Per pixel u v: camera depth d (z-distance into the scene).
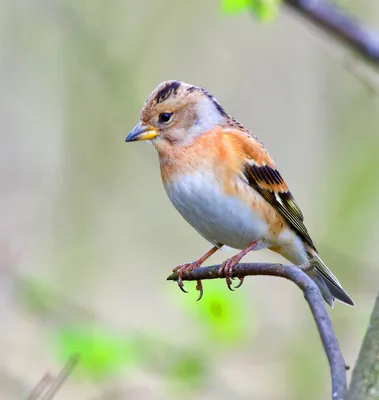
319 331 4.96
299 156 17.36
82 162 15.18
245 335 11.20
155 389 12.71
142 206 16.06
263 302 14.90
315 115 16.66
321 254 12.95
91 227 15.36
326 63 14.70
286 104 17.44
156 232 16.45
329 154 14.42
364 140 14.26
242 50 17.25
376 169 13.89
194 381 11.09
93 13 15.09
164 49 15.99
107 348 10.50
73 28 14.42
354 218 13.55
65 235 15.33
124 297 15.91
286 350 12.45
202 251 16.83
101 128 15.02
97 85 14.97
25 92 16.20
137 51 15.12
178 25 16.09
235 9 10.34
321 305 5.12
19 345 13.55
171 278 8.38
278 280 15.34
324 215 13.96
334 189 13.95
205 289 11.04
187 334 13.34
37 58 15.86
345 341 12.43
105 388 11.77
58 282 14.66
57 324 11.62
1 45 15.84
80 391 12.73
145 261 16.34
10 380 12.34
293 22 16.30
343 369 4.65
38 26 15.73
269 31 17.31
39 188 16.45
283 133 17.41
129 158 15.34
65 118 15.09
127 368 11.49
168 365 11.05
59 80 15.41
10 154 16.69
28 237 15.15
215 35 16.75
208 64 16.83
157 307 15.94
